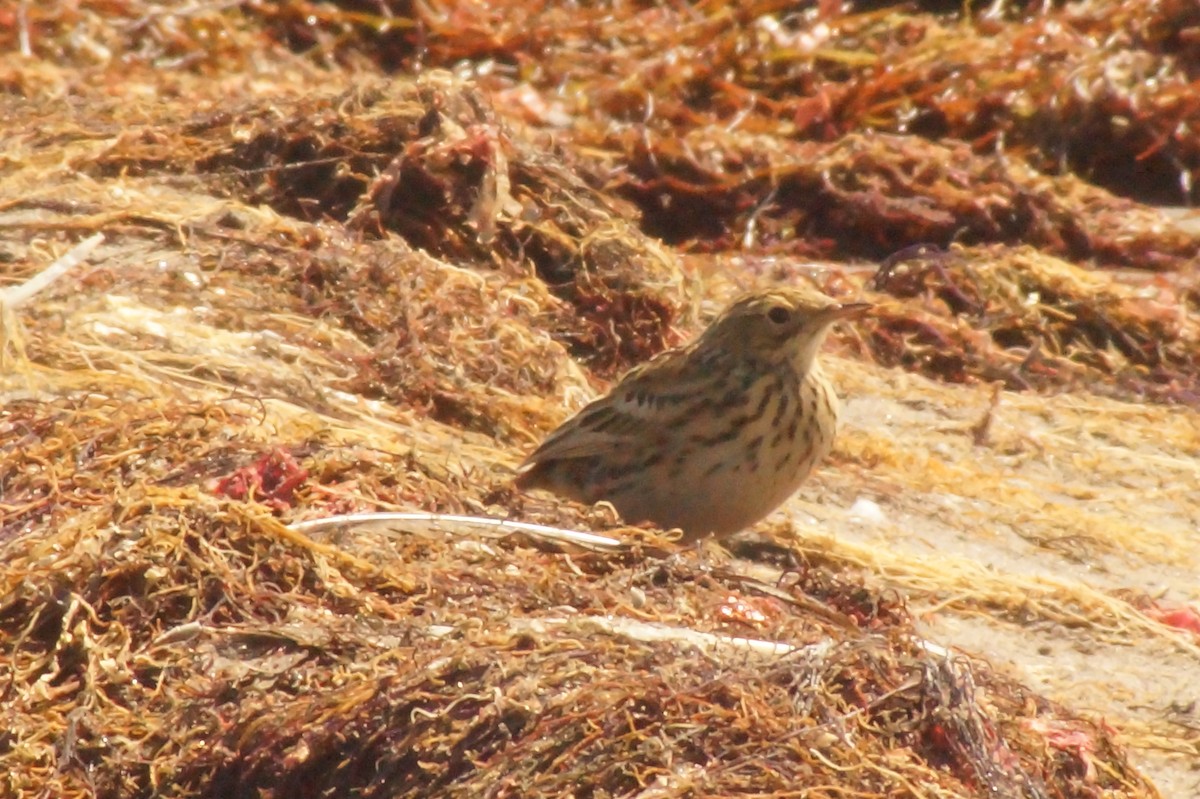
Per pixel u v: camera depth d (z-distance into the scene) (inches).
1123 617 443.5
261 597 362.9
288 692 337.4
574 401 535.5
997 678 359.6
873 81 847.7
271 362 518.6
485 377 532.7
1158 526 525.0
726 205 754.2
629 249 616.7
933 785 309.4
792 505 500.4
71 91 773.9
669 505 451.8
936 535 495.8
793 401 446.6
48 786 329.1
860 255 744.3
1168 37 891.4
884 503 510.6
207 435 434.0
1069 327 671.1
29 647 359.6
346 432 461.4
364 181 641.6
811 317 445.7
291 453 425.7
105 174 649.6
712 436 443.2
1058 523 508.7
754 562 458.9
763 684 324.8
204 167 653.3
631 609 359.9
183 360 506.0
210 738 331.6
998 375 639.1
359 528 388.2
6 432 438.3
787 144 788.0
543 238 622.2
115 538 373.1
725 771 306.0
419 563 378.9
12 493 412.2
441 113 652.7
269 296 555.5
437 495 410.9
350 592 363.6
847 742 312.5
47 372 489.4
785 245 740.7
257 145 653.3
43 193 615.8
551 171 649.6
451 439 490.3
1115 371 653.3
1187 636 438.6
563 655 330.6
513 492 422.3
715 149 769.6
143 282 553.0
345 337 539.2
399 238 602.2
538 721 316.5
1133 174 834.2
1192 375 655.1
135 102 737.6
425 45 885.8
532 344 550.0
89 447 425.4
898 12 928.3
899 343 646.5
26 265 562.9
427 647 337.7
